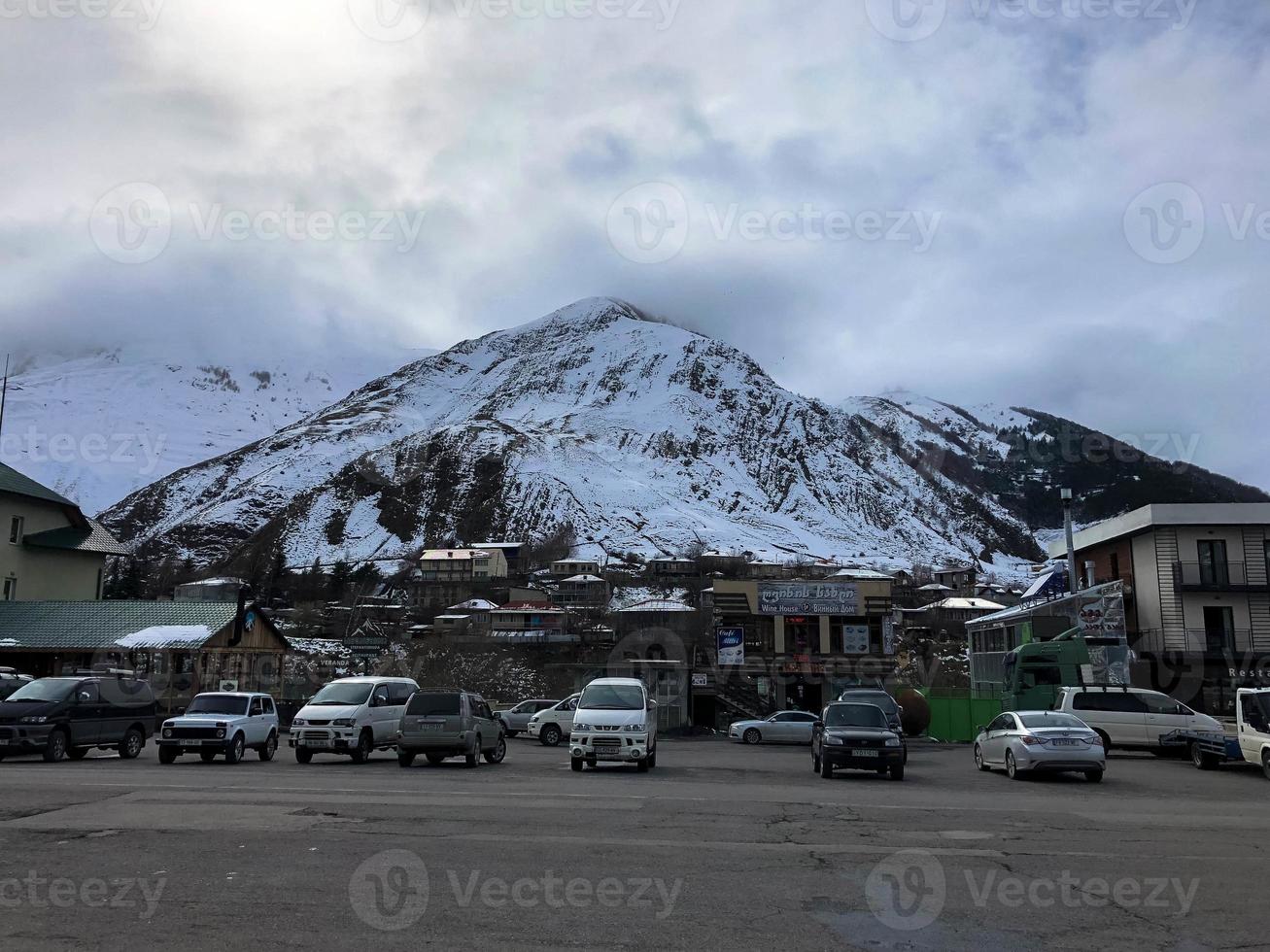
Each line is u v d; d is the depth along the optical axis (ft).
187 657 151.53
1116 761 87.10
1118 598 120.57
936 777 68.44
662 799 47.26
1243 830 39.50
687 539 637.71
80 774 57.11
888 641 164.76
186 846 31.63
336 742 73.36
